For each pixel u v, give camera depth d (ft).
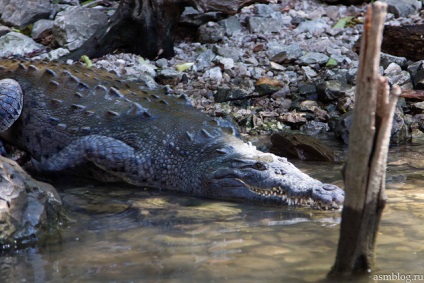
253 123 47.98
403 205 29.09
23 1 62.49
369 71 17.71
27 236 25.13
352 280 20.18
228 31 61.05
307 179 31.07
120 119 36.47
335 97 49.29
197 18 61.46
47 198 27.07
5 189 25.25
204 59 56.54
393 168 36.27
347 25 63.57
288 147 40.22
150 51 56.65
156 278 20.80
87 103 37.58
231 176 32.07
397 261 21.84
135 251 23.66
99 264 22.31
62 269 21.93
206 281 20.47
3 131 37.47
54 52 57.06
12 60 42.16
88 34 59.06
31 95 38.50
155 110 37.32
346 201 19.61
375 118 18.30
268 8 65.31
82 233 26.27
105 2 67.46
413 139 44.27
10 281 20.95
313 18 64.85
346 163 19.22
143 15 55.52
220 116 48.44
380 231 25.40
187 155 34.58
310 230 25.99
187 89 52.54
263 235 25.39
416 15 64.69
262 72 54.54
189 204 31.27
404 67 53.67
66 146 36.70
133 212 29.58
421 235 24.82
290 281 20.30
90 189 34.71
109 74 43.04
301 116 48.03
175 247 24.02
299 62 55.67
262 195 31.22
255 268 21.53
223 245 24.14
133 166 35.42
